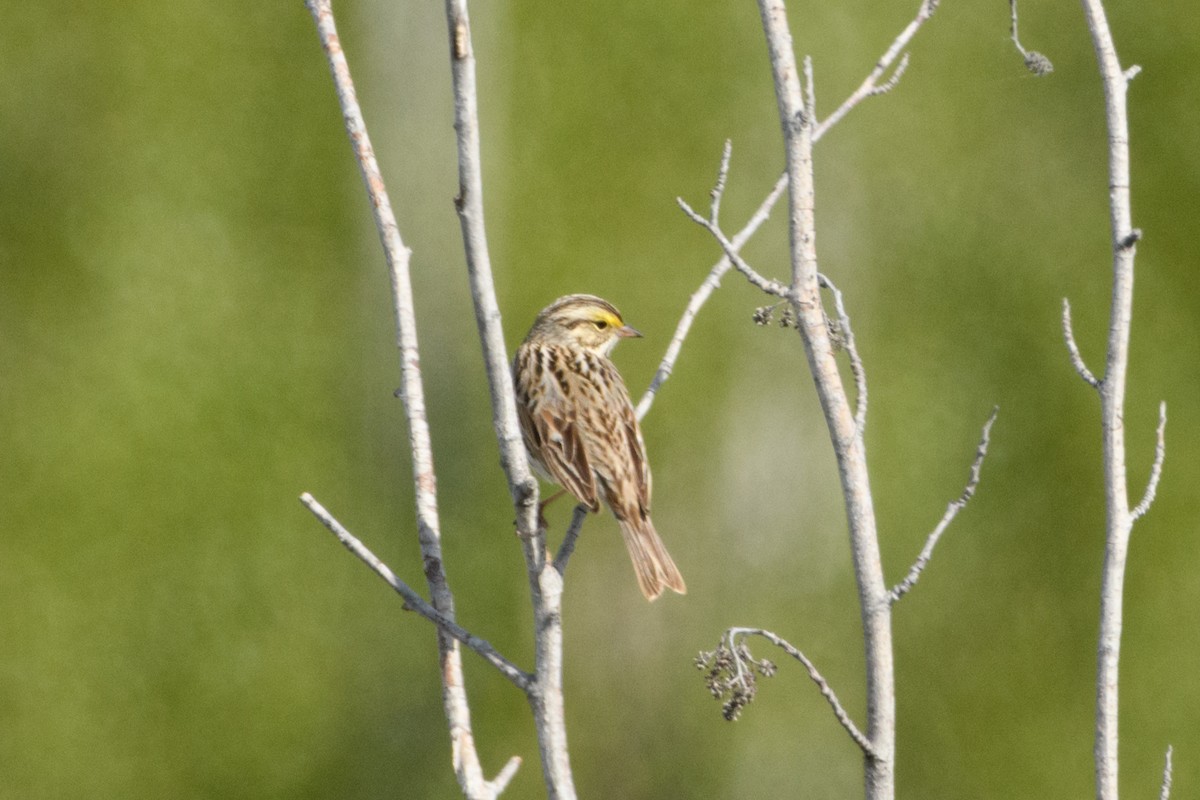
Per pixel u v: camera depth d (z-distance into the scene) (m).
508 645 20.31
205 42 23.53
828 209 21.67
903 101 21.98
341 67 4.74
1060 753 20.73
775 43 4.43
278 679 21.42
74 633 21.72
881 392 21.47
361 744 21.12
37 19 23.58
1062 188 22.19
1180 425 21.31
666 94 22.00
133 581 21.97
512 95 21.59
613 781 19.73
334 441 22.00
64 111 23.53
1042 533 21.30
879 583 4.38
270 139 23.22
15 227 23.14
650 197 21.70
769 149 21.94
